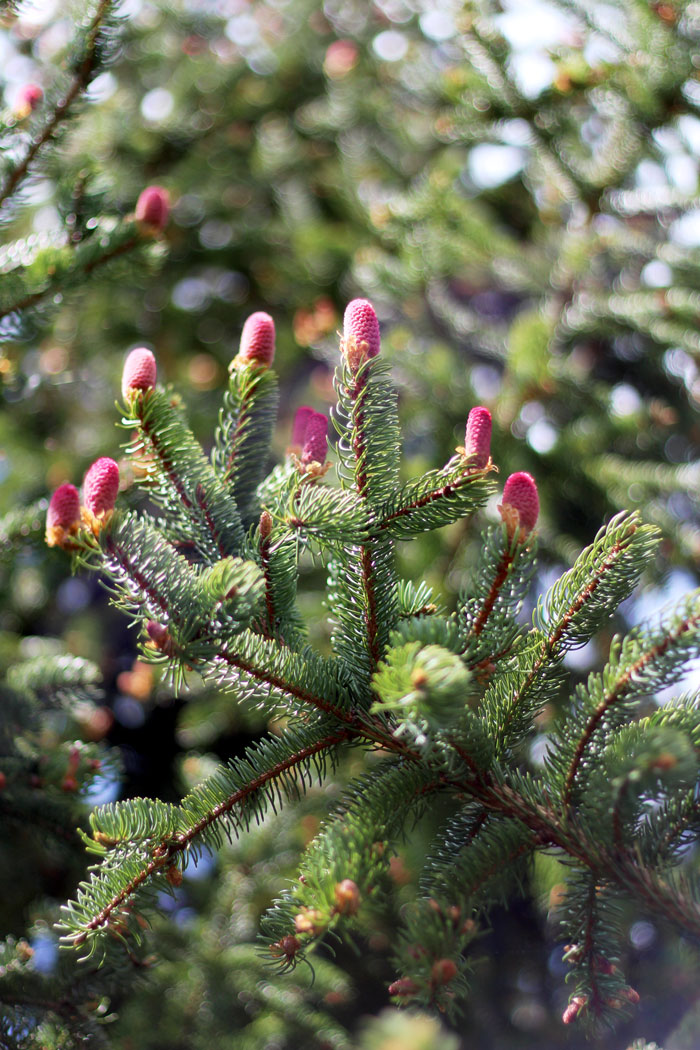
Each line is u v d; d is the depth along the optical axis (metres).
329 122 3.38
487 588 1.36
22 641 2.29
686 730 1.32
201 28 3.33
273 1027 1.73
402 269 2.56
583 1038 1.67
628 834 1.31
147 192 1.57
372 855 1.30
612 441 2.46
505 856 1.34
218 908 1.92
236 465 1.42
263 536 1.35
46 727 1.64
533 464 2.32
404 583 1.38
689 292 2.30
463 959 1.30
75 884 1.88
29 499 1.85
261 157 3.37
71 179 1.62
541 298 2.60
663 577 2.16
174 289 3.25
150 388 1.36
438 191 2.53
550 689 1.38
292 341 3.03
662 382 2.60
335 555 1.37
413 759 1.36
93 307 2.87
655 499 2.27
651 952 1.65
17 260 1.59
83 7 1.56
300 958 1.32
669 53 2.08
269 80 3.45
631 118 2.24
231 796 1.36
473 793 1.35
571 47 2.20
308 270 3.18
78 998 1.48
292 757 1.37
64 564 1.59
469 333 2.67
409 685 1.27
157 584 1.31
